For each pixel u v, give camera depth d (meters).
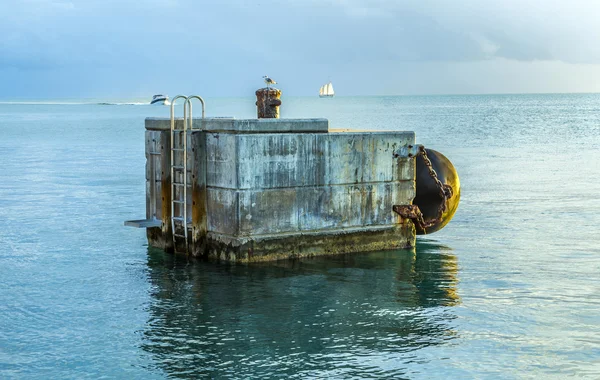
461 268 16.20
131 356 11.16
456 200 18.31
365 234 16.95
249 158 15.26
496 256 17.38
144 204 25.25
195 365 10.80
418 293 14.26
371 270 15.88
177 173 16.70
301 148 15.82
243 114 148.50
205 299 13.84
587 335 11.98
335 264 16.20
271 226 15.74
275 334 12.02
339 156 16.31
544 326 12.41
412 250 17.56
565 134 68.69
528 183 30.58
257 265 15.62
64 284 15.03
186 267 15.95
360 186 16.70
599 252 17.75
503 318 12.82
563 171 35.25
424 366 10.78
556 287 14.70
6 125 92.88
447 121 100.94
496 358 11.08
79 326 12.48
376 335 11.98
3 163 40.03
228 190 15.48
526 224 21.38
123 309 13.34
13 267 16.47
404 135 17.14
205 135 15.91
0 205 25.03
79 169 36.81
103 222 21.88
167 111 184.75
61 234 20.05
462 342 11.70
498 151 48.22
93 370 10.68
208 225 16.14
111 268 16.20
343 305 13.51
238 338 11.83
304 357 11.07
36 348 11.52
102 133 72.69
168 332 12.16
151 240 17.95
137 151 48.94
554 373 10.57
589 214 22.98
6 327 12.47
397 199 17.30
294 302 13.65
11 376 10.49
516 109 179.50
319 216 16.28
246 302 13.66
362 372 10.56
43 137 65.69
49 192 28.20
